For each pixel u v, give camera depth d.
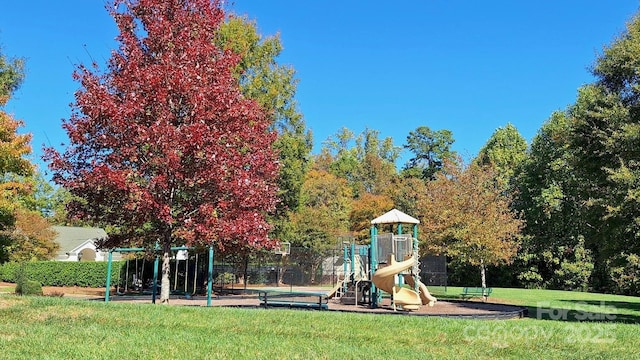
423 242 27.30
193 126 11.41
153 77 11.70
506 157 45.47
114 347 6.83
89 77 12.37
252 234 12.67
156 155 11.93
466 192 26.66
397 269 16.02
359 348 7.24
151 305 11.16
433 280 33.25
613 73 16.39
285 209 29.36
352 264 20.67
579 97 30.53
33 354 6.38
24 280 22.62
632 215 14.17
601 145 15.94
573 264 35.94
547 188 38.06
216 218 12.26
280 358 6.48
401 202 43.38
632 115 15.49
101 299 20.69
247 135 13.42
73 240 49.09
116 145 11.89
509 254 25.88
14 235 32.84
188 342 7.27
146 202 11.41
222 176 11.92
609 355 7.02
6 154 16.38
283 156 28.88
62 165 12.21
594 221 16.19
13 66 25.56
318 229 38.03
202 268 27.52
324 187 46.59
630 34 16.50
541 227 39.12
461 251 25.80
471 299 24.00
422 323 9.47
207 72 12.84
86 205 12.86
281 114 29.22
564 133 18.30
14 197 19.84
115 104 11.70
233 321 9.19
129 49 12.86
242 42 26.73
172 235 13.30
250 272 35.72
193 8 13.57
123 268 30.59
